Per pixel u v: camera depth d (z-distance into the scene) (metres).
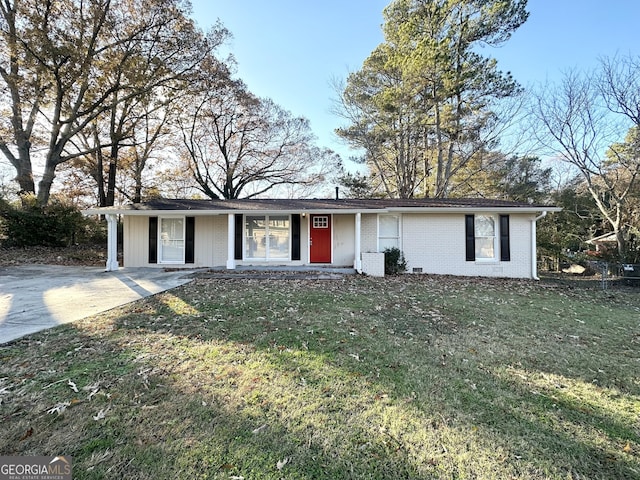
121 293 6.54
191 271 9.89
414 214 11.01
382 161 20.27
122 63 13.73
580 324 5.08
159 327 4.32
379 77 17.59
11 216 12.95
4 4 12.67
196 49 15.16
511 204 11.05
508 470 1.90
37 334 3.99
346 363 3.31
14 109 13.80
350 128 18.31
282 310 5.27
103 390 2.66
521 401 2.67
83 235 15.85
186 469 1.85
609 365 3.46
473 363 3.44
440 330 4.57
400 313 5.39
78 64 13.16
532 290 8.30
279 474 1.84
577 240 18.34
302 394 2.68
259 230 11.35
